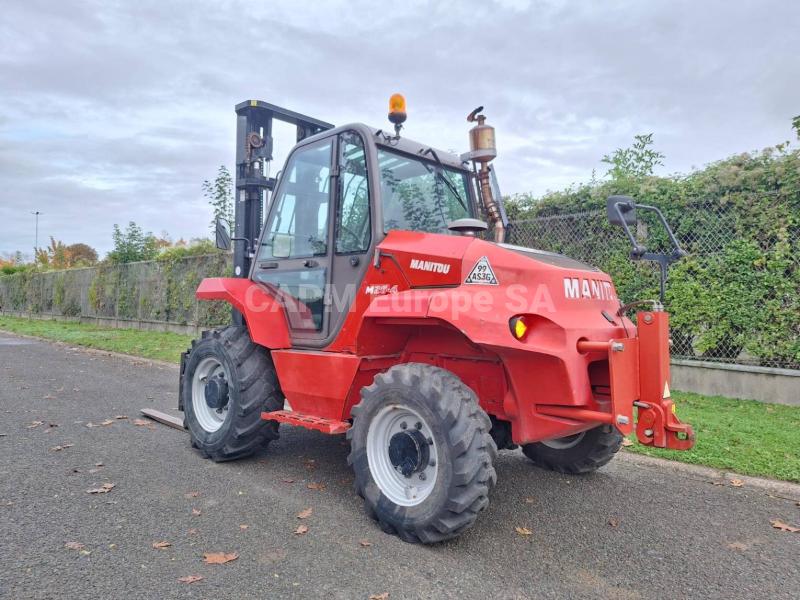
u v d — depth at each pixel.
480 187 4.29
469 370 3.29
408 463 2.95
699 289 6.14
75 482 3.70
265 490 3.64
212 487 3.67
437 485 2.79
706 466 4.17
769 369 5.79
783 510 3.46
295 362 3.73
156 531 2.97
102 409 5.99
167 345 11.35
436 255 3.11
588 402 2.81
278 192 4.28
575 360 2.78
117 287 16.42
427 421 2.85
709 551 2.91
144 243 17.27
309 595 2.38
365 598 2.36
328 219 3.72
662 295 2.90
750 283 5.88
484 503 2.77
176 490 3.60
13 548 2.74
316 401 3.63
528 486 3.86
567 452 4.04
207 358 4.38
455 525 2.74
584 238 7.09
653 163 8.67
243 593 2.38
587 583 2.55
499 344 2.74
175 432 5.07
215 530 3.00
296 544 2.86
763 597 2.47
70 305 19.25
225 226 4.71
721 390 6.10
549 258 3.26
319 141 3.93
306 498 3.51
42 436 4.83
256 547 2.81
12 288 24.17
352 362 3.37
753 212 5.87
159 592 2.37
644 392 2.82
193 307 13.26
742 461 4.15
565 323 2.78
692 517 3.34
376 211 3.43
